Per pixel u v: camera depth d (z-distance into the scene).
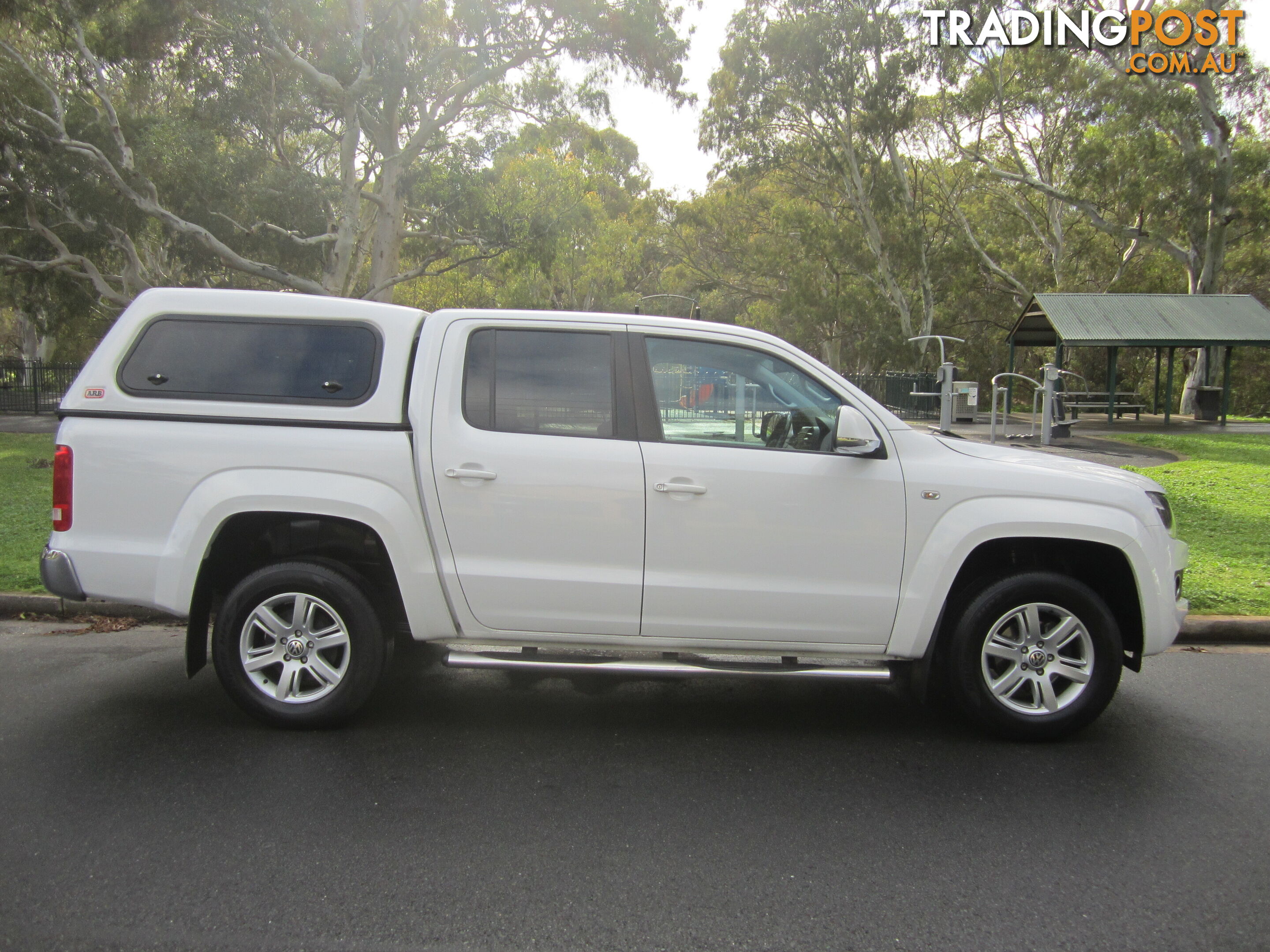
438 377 4.38
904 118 31.62
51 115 21.97
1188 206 28.97
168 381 4.39
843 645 4.41
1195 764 4.19
